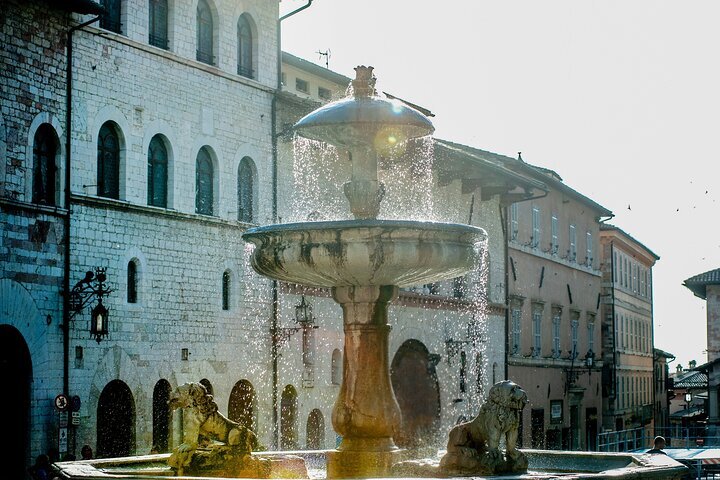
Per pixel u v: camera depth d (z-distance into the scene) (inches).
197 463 716.0
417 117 794.2
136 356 1449.3
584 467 834.2
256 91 1690.5
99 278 1346.0
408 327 1999.3
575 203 3051.2
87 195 1390.3
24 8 1316.4
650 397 4173.2
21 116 1311.5
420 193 2028.8
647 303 4138.8
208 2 1632.6
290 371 1717.5
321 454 892.0
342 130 791.7
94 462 773.9
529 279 2623.0
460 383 2191.2
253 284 1658.5
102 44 1430.9
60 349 1346.0
